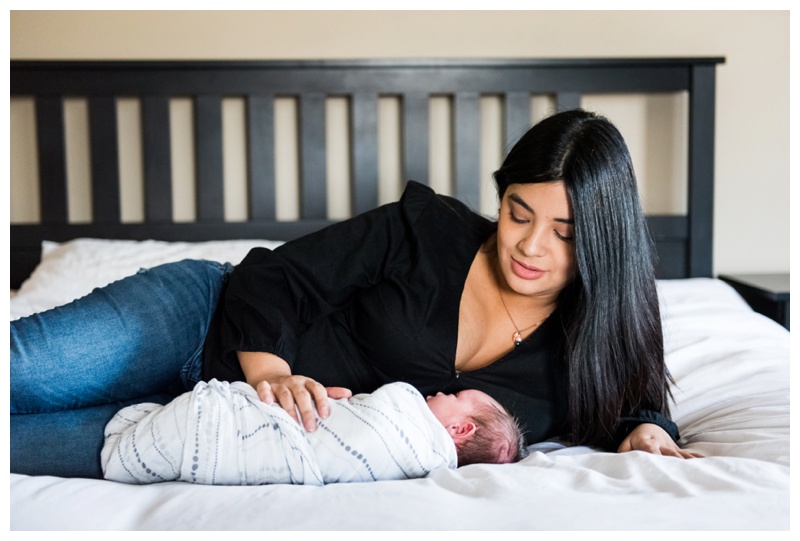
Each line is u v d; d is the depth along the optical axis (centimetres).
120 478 106
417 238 129
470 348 128
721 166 244
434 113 238
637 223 120
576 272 121
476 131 231
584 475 100
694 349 164
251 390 110
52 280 190
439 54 236
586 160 114
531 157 115
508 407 128
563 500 92
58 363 113
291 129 236
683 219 237
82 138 232
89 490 97
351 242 130
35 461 110
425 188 138
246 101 229
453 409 120
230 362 122
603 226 116
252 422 105
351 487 98
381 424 106
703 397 143
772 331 179
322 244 129
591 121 117
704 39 240
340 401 110
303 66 227
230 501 94
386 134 238
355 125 229
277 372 117
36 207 233
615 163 116
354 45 234
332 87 228
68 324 117
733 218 246
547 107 239
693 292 208
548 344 129
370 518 88
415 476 108
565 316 127
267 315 121
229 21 231
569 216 115
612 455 108
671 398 136
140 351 121
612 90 232
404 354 124
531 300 128
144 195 234
